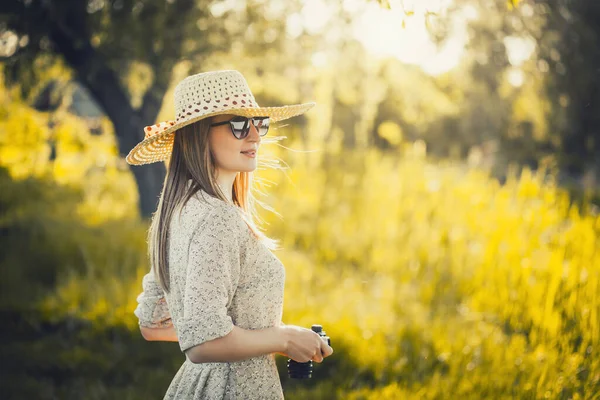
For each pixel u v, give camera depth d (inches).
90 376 208.4
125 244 325.7
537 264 249.9
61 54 339.0
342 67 410.0
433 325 218.7
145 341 224.5
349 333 213.6
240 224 79.4
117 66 343.3
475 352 188.5
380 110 545.0
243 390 83.6
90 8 315.9
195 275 75.2
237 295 80.7
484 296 238.5
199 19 325.4
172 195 85.1
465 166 547.2
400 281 280.8
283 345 79.8
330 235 344.8
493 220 327.0
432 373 184.1
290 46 376.5
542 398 151.7
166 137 92.6
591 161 619.2
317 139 453.7
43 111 453.1
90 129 475.2
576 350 176.2
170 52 319.6
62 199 491.8
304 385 193.8
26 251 320.8
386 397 173.3
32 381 204.1
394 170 467.8
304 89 425.1
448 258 286.5
